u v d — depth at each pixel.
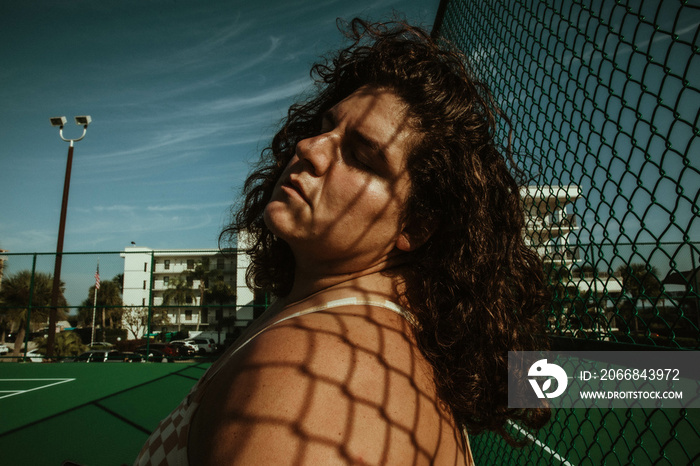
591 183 1.15
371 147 0.60
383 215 0.60
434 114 0.65
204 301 34.50
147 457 0.59
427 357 0.57
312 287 0.65
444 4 2.33
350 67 0.85
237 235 1.21
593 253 1.14
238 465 0.38
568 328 1.24
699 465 3.75
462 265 0.65
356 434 0.39
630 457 0.98
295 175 0.61
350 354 0.45
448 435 0.53
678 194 0.88
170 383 7.05
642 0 0.97
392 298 0.59
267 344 0.46
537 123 1.45
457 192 0.66
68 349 11.13
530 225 1.44
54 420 5.06
